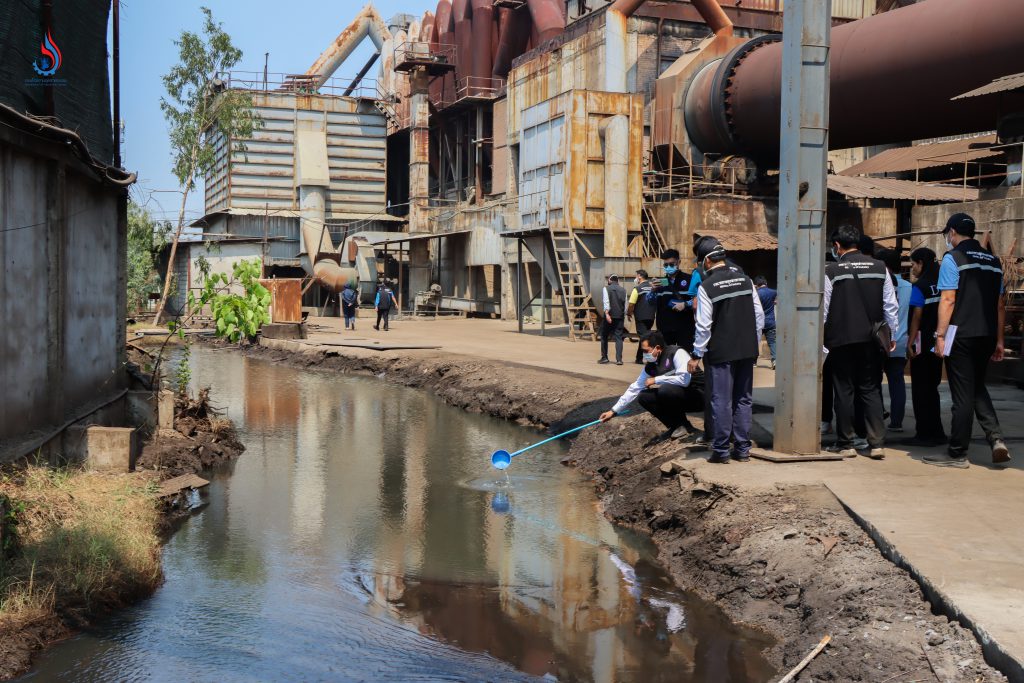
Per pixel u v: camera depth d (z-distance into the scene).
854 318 8.16
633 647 5.99
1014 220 16.83
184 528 8.95
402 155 58.78
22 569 6.46
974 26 17.84
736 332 8.24
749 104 25.00
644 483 9.27
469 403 17.11
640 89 32.47
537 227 27.98
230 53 34.72
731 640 5.98
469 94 48.66
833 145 22.89
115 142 11.87
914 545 5.72
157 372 12.59
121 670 5.59
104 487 8.65
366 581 7.43
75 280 10.16
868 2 37.09
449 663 5.79
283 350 26.67
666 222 27.16
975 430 9.77
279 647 6.02
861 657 4.85
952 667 4.41
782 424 8.56
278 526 9.04
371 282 46.59
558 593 7.07
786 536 6.62
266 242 44.34
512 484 10.78
